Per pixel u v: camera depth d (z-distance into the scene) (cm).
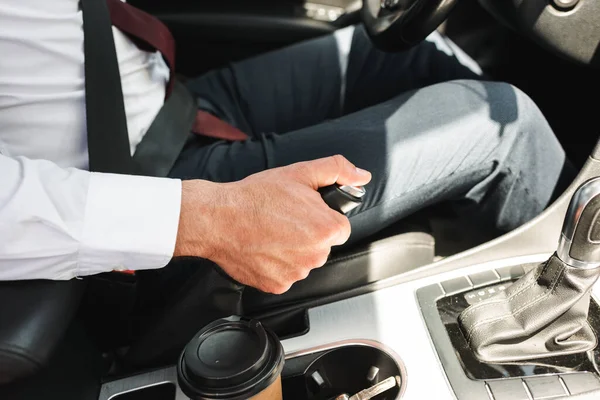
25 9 63
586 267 60
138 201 56
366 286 75
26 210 52
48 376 62
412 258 79
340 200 60
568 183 77
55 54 66
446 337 69
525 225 76
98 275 66
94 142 65
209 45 121
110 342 78
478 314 67
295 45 108
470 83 81
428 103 80
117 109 68
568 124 107
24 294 53
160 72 86
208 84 110
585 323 67
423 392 65
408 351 68
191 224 57
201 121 89
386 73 104
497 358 66
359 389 71
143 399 70
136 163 76
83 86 68
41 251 53
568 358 67
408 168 75
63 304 54
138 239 56
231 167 82
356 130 79
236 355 54
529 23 79
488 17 111
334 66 105
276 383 57
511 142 75
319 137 81
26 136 67
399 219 80
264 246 58
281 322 75
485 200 82
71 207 54
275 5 119
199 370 53
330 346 70
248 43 121
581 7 75
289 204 58
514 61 111
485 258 77
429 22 78
